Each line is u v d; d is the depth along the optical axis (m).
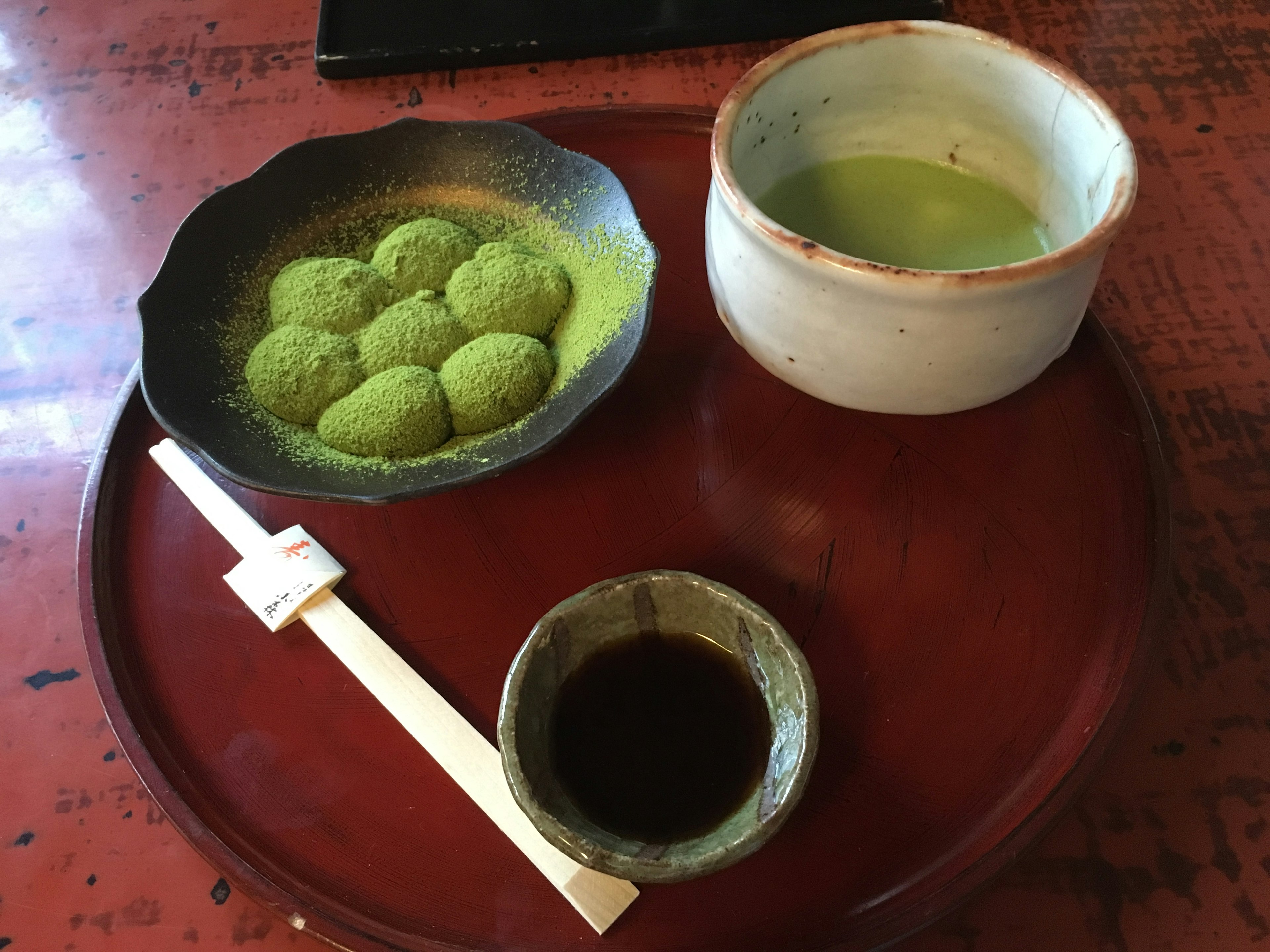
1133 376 0.33
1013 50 0.31
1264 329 0.36
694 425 0.34
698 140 0.41
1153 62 0.45
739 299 0.30
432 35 0.47
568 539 0.32
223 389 0.33
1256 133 0.42
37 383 0.38
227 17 0.51
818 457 0.33
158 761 0.28
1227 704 0.30
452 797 0.28
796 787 0.25
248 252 0.35
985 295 0.26
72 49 0.50
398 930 0.26
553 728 0.28
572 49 0.46
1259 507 0.33
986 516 0.31
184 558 0.32
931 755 0.28
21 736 0.31
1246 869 0.27
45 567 0.34
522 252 0.36
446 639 0.30
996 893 0.27
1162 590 0.29
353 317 0.34
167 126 0.46
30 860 0.29
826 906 0.26
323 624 0.30
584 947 0.26
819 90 0.32
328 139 0.36
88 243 0.42
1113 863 0.27
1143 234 0.39
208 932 0.28
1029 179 0.33
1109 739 0.27
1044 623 0.30
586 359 0.32
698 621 0.29
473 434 0.32
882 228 0.34
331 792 0.28
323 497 0.28
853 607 0.30
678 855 0.24
